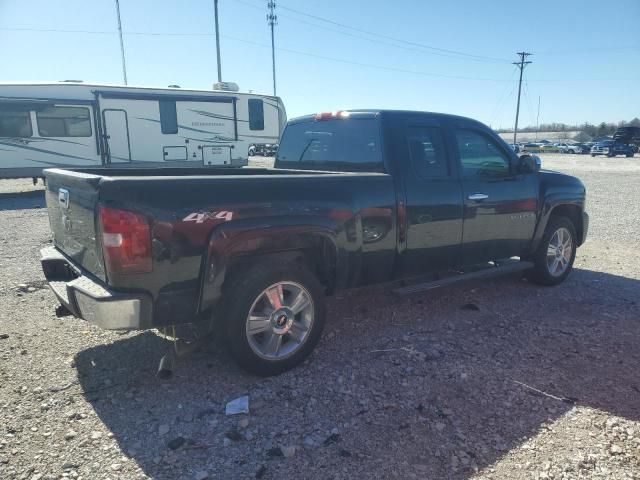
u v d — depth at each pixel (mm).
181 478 2562
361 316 4805
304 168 5199
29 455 2723
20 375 3605
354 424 3029
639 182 20594
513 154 5262
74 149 15422
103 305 2908
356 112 4598
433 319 4738
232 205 3285
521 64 59938
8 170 14781
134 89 16000
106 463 2670
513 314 4887
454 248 4734
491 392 3389
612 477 2570
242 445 2830
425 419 3074
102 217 2885
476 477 2574
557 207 5816
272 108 19078
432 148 4602
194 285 3205
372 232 4062
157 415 3117
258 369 3514
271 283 3471
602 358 3916
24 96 14586
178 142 17047
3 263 6820
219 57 34062
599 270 6641
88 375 3619
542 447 2809
